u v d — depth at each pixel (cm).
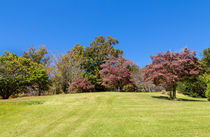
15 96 2059
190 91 1917
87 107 834
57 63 2197
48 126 502
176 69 1061
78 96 1328
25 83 1722
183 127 423
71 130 452
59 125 508
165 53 1112
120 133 402
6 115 662
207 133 371
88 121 543
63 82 2236
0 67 1497
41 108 812
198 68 1085
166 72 1088
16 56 1767
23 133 442
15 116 644
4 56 1673
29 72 1681
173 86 1211
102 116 611
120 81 2128
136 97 1238
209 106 739
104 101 1047
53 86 2205
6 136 422
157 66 1085
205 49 2248
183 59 1041
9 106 857
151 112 649
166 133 384
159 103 921
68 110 757
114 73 2089
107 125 480
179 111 644
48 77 2119
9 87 1662
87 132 426
